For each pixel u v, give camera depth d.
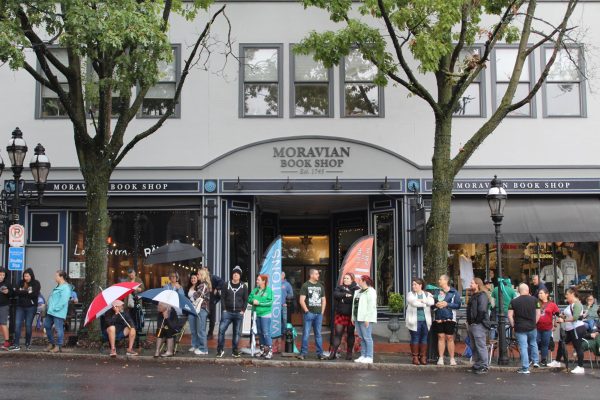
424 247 17.42
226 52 19.20
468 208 19.14
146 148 18.94
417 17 13.69
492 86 19.44
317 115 19.22
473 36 15.23
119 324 13.92
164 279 18.88
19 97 19.19
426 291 14.05
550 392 10.75
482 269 19.31
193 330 14.62
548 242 19.06
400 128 19.19
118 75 14.10
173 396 9.55
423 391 10.53
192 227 18.98
